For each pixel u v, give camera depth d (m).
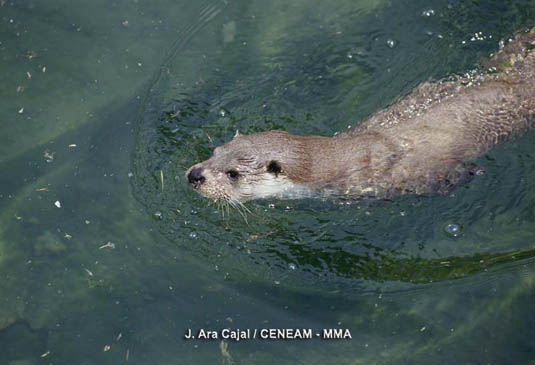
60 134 2.05
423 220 1.94
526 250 1.90
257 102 2.08
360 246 1.93
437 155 1.93
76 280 1.91
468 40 2.09
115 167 2.02
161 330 1.86
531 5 2.10
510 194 1.94
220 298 1.89
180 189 1.99
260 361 1.83
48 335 1.86
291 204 1.97
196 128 2.06
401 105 2.00
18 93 2.09
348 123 2.04
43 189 2.00
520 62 2.00
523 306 1.86
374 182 1.93
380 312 1.87
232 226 1.96
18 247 1.94
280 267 1.92
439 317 1.86
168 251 1.94
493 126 1.95
